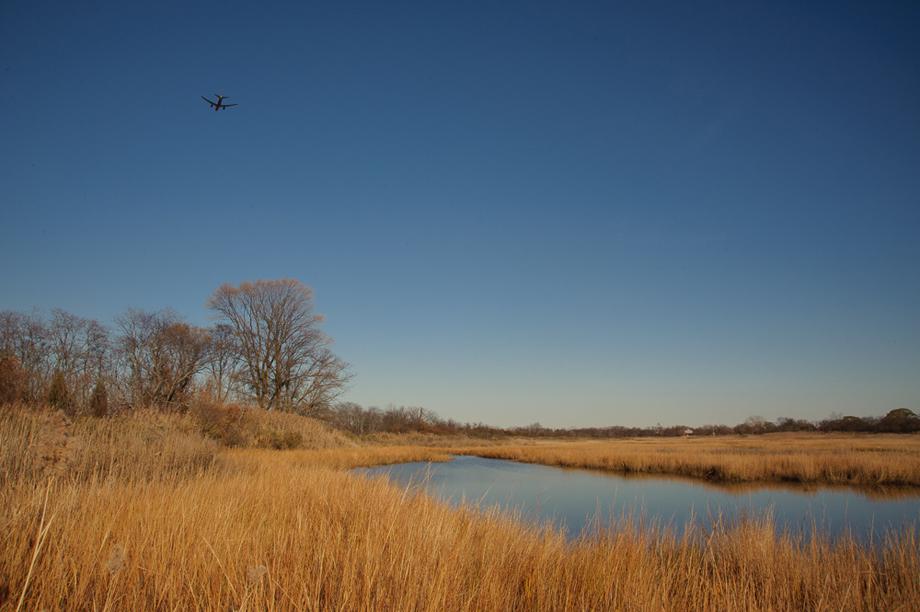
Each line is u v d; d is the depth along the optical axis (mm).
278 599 4020
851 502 17359
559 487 20938
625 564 5852
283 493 8555
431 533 5816
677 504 16641
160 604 3912
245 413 33562
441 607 4020
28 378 16250
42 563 4020
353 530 5863
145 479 8789
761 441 56188
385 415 76625
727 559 6742
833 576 6035
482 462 36938
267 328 45875
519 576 5430
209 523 5566
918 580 5910
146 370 34500
